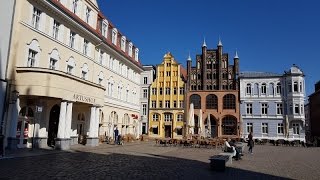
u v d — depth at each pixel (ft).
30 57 79.20
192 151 95.09
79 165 50.80
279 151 115.03
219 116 216.33
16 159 54.80
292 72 207.21
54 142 86.79
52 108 89.66
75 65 99.81
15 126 71.46
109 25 133.18
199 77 226.17
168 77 225.56
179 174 45.37
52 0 84.38
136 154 77.82
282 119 208.74
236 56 221.87
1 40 69.82
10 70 71.82
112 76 134.21
